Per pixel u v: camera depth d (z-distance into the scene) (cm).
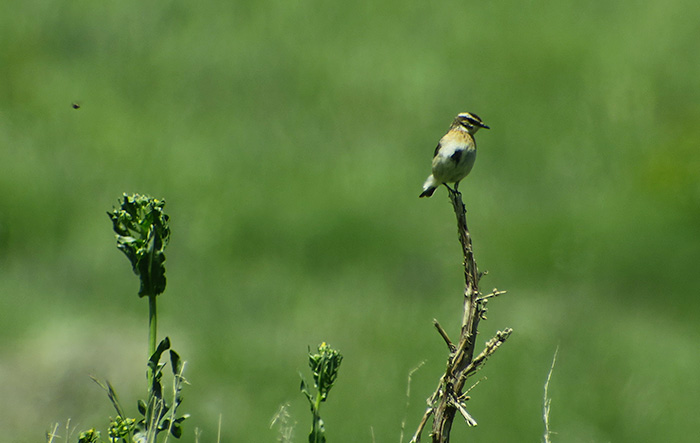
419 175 2131
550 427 1079
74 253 1717
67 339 1255
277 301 1519
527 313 1496
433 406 330
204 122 2403
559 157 2247
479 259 1750
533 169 2194
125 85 2586
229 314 1450
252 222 1823
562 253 1733
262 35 2884
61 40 2791
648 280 1653
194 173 2086
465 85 2600
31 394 1090
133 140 2241
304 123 2419
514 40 2845
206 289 1571
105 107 2438
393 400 1081
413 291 1614
